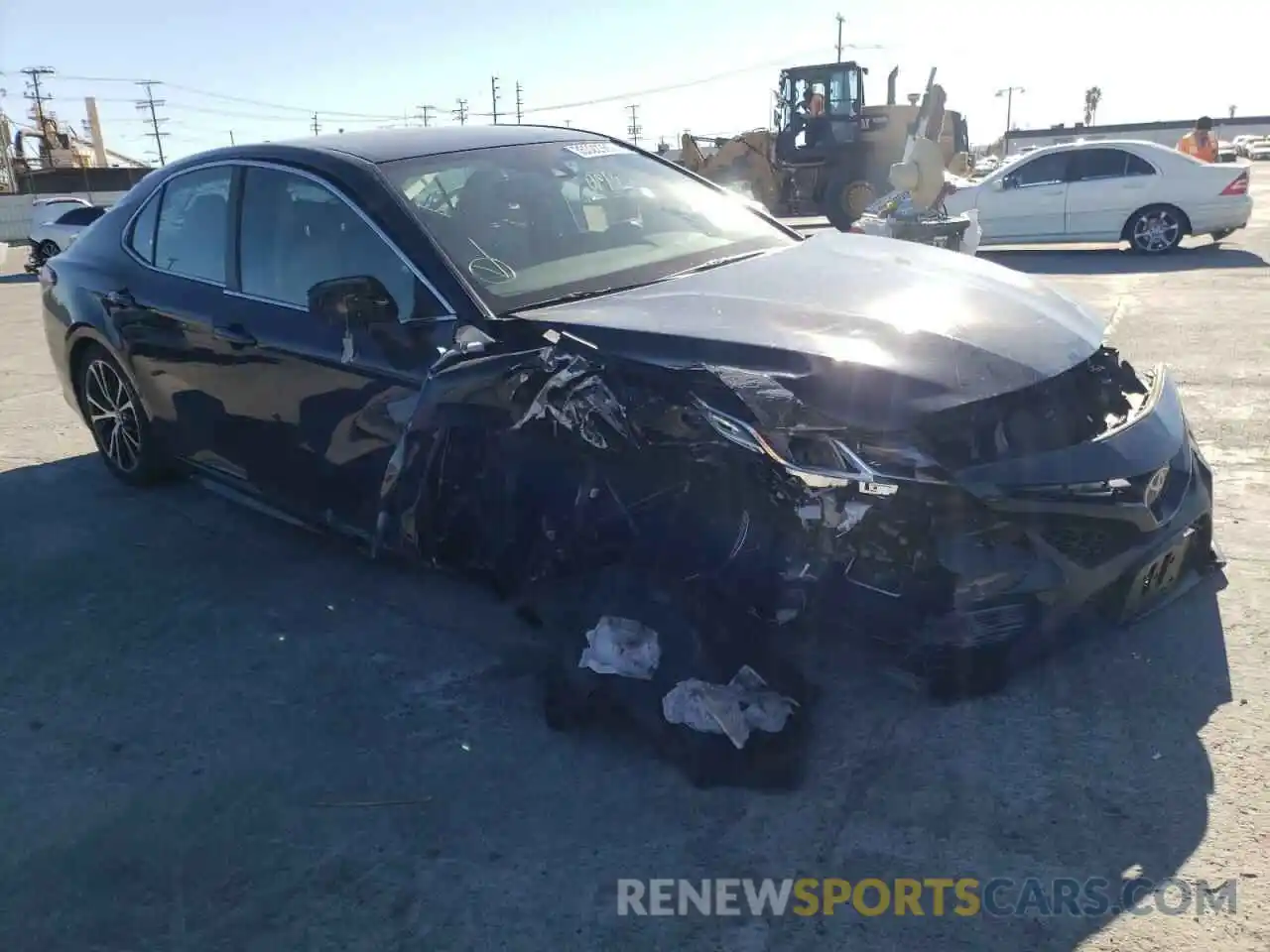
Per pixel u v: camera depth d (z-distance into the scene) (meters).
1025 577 2.66
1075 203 13.53
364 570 4.30
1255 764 2.71
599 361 2.89
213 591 4.18
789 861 2.51
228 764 3.04
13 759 3.13
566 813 2.73
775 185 19.39
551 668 3.09
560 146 4.27
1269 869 2.37
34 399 7.51
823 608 2.70
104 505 5.20
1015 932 2.26
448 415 2.97
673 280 3.52
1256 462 4.87
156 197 4.71
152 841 2.72
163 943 2.38
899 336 2.84
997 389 2.70
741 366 2.79
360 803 2.82
